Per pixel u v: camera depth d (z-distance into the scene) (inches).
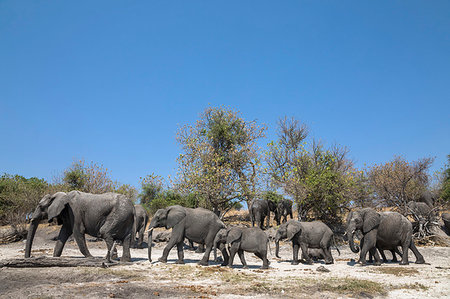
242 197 1008.9
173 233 540.1
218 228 542.9
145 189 1304.1
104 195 526.6
